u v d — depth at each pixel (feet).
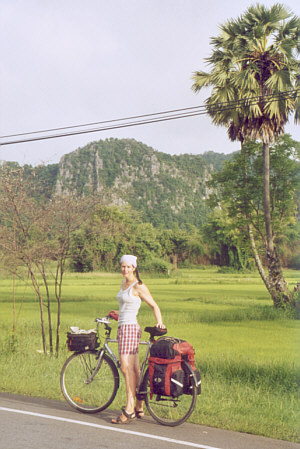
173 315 67.31
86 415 20.17
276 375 30.73
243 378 30.37
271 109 58.13
